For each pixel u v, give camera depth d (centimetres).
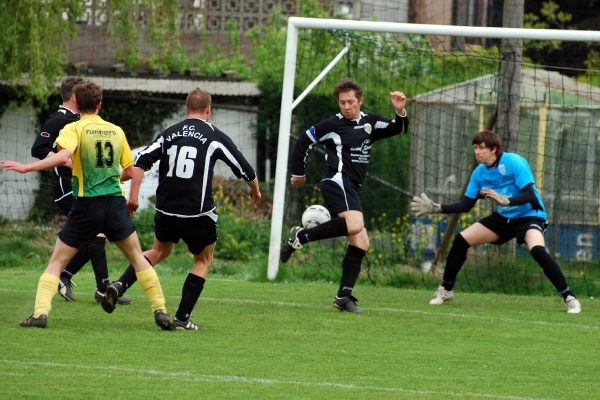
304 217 3431
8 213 6544
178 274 4766
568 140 5559
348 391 2012
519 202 3450
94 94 2606
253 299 3622
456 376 2244
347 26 4228
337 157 3225
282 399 1911
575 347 2747
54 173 3278
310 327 2931
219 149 2647
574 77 7456
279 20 7656
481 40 7319
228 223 6141
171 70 7475
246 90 7431
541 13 8044
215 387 1997
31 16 5672
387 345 2658
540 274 4531
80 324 2766
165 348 2434
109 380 2016
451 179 5891
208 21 7856
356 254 3331
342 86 3203
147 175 6681
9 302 3203
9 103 6638
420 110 5891
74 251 2656
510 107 4772
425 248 5203
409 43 6412
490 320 3269
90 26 7088
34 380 1981
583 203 5450
